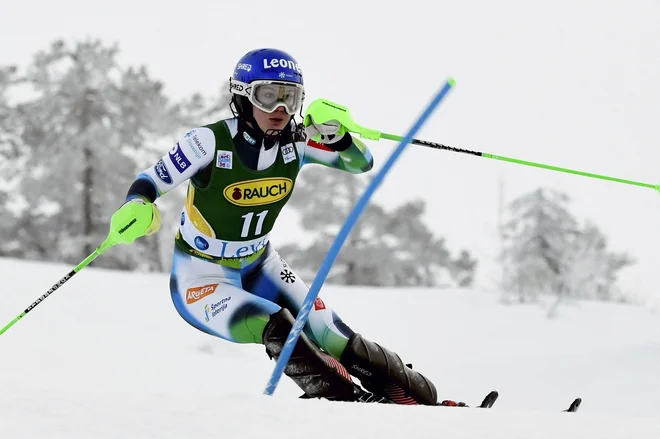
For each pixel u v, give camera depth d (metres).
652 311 47.50
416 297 48.81
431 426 7.57
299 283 15.20
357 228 89.19
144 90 79.25
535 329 40.06
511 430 7.51
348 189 89.69
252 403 8.07
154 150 80.75
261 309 13.51
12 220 84.44
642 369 29.08
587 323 42.69
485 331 38.81
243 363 26.55
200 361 25.98
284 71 13.47
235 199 14.01
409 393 14.11
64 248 80.25
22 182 79.75
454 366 30.36
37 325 28.59
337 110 14.48
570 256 54.03
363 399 13.79
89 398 7.94
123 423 7.16
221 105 79.81
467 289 54.75
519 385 27.11
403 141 10.20
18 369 21.75
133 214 12.47
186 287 14.73
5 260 44.38
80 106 78.56
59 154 78.56
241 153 13.80
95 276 41.97
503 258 53.06
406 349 33.59
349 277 90.38
